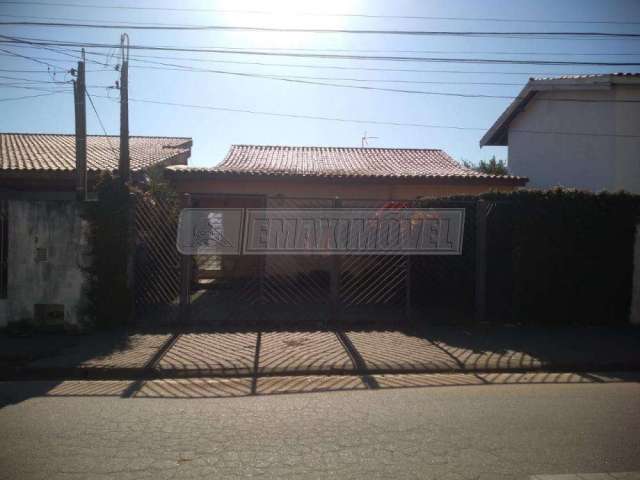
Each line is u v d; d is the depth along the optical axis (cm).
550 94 1590
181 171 1264
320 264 980
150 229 878
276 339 764
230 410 505
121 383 601
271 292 986
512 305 874
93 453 406
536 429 459
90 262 798
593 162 1441
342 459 396
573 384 603
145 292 876
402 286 911
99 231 799
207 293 1087
